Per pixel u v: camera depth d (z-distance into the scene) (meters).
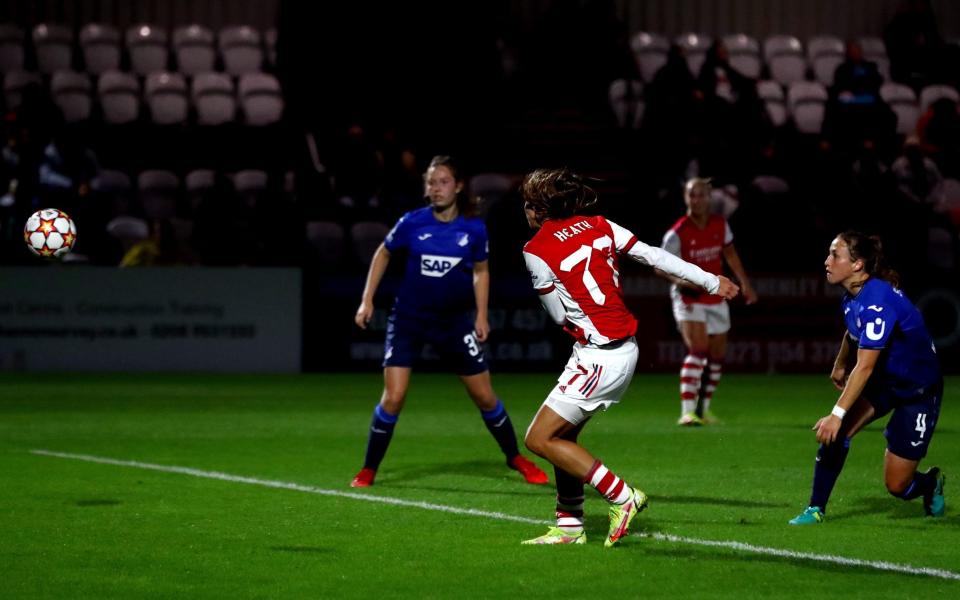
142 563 19.03
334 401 47.88
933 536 21.33
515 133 75.94
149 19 83.62
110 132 73.69
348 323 62.47
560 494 20.61
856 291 22.11
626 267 62.47
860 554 19.75
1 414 42.69
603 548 20.12
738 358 63.12
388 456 32.44
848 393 21.03
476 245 27.56
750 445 34.78
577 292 19.73
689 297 40.25
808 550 20.05
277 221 65.81
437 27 75.38
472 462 31.30
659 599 16.78
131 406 45.62
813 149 72.44
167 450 33.50
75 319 61.22
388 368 27.30
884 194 67.56
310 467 30.28
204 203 64.88
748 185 67.19
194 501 24.97
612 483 19.84
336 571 18.47
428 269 27.22
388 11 75.06
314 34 74.81
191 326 61.78
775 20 87.06
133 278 61.47
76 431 37.91
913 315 21.61
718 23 86.75
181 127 74.19
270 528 21.98
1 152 67.56
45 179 66.38
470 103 75.69
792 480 28.09
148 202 71.06
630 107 73.88
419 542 20.70
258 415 42.72
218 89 76.88
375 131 72.81
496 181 71.12
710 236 40.22
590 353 19.72
